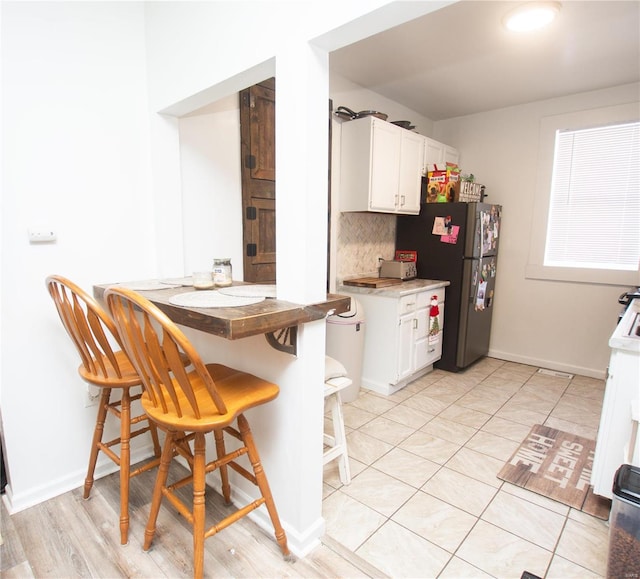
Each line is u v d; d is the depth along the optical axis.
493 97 3.42
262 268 2.54
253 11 1.40
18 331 1.65
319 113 1.33
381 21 1.13
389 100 3.49
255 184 2.44
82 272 1.83
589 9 2.04
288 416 1.46
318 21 1.21
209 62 1.61
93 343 1.47
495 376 3.45
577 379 3.39
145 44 1.96
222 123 2.25
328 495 1.84
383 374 3.03
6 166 1.56
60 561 1.43
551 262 3.63
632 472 1.19
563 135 3.46
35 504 1.73
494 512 1.74
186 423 1.17
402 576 1.40
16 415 1.67
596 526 1.66
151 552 1.47
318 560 1.46
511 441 2.35
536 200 3.59
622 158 3.20
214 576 1.38
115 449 2.03
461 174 3.80
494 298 3.92
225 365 1.71
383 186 3.07
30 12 1.58
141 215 2.01
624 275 3.23
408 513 1.72
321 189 1.38
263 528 1.61
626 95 3.11
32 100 1.61
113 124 1.87
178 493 1.81
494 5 2.01
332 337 2.85
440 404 2.86
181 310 1.30
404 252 3.69
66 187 1.74
